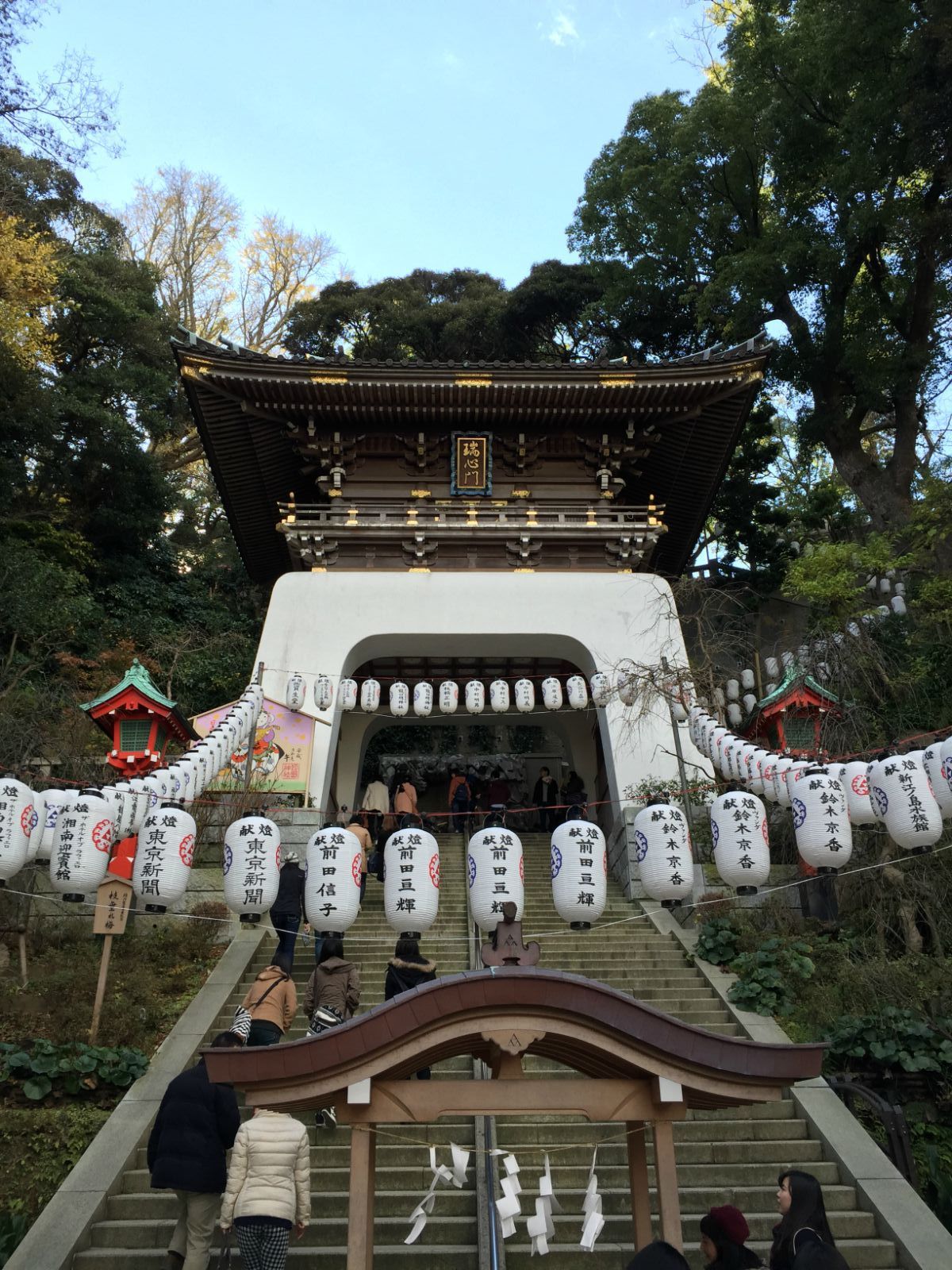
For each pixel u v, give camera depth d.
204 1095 6.86
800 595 22.52
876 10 24.92
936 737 14.64
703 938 12.49
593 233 33.47
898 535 23.47
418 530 19.25
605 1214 7.80
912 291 28.42
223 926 12.91
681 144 30.05
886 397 28.86
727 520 30.14
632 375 19.17
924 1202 7.83
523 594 19.20
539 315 36.66
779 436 37.19
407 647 19.48
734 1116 8.94
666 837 10.13
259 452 21.36
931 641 17.97
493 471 20.61
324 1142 8.61
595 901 9.59
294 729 17.22
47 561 24.31
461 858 17.53
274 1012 8.60
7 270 23.86
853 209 28.03
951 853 12.32
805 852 9.59
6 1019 9.91
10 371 23.02
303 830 15.65
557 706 16.84
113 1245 7.32
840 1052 9.59
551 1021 5.70
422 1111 5.66
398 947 9.41
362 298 38.16
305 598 18.86
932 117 23.48
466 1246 7.31
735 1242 5.22
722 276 29.16
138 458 27.47
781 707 14.23
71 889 9.27
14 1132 8.52
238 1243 6.16
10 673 20.27
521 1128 8.59
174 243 42.22
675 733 15.49
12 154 29.70
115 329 29.17
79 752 16.78
